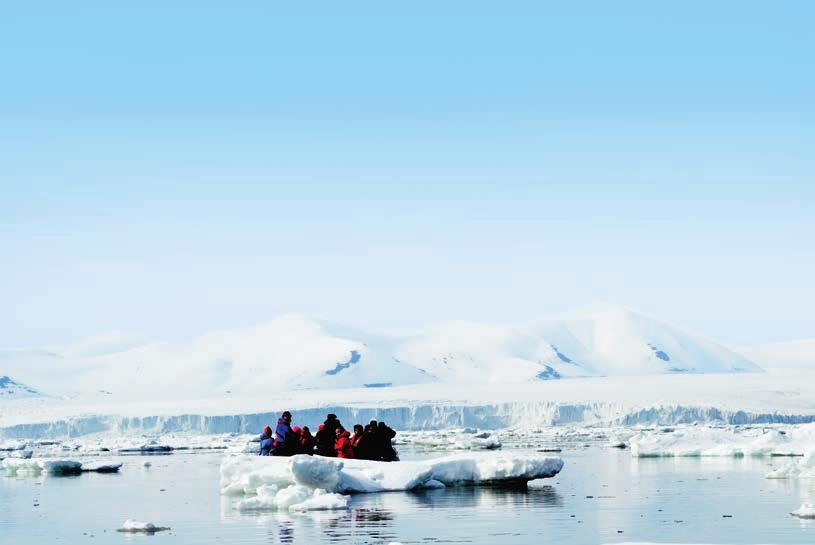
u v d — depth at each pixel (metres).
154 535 18.31
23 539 18.30
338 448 30.09
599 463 40.50
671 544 15.37
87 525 20.52
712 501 22.53
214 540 17.19
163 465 47.66
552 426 126.69
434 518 19.58
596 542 15.94
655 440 46.84
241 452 63.06
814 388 150.38
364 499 23.89
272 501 22.95
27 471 43.19
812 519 18.64
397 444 74.19
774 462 39.66
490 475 27.98
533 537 16.64
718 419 120.19
